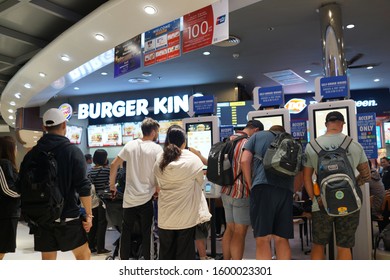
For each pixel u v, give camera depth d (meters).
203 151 4.38
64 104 10.06
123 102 9.77
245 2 4.39
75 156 2.32
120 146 9.88
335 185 2.37
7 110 10.07
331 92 3.72
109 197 3.63
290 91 9.83
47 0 4.61
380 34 6.00
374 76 8.55
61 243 2.25
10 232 2.92
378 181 5.06
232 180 2.93
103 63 6.39
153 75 8.20
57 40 5.06
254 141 2.69
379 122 9.79
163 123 9.42
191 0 3.77
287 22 5.48
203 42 4.14
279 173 2.43
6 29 5.40
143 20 4.30
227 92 8.95
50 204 2.16
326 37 4.88
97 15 4.21
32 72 6.45
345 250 2.53
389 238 3.37
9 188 2.85
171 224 2.53
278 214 2.49
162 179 2.57
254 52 6.76
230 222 3.12
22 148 11.82
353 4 4.90
